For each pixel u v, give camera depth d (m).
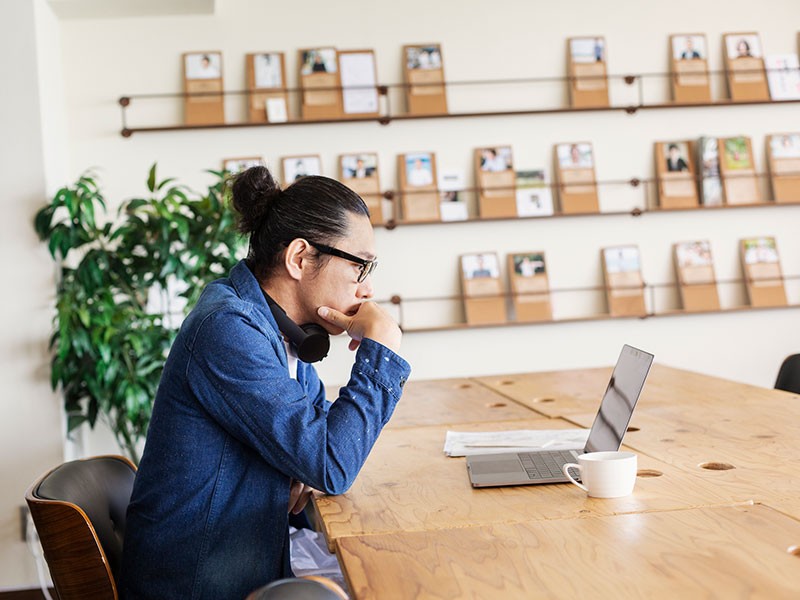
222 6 4.06
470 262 4.20
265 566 1.55
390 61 4.16
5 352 3.51
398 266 4.19
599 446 1.80
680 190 4.28
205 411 1.56
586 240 4.29
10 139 3.49
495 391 2.98
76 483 1.76
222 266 3.57
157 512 1.55
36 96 3.52
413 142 4.18
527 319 4.18
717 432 2.09
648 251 4.33
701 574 1.10
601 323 4.29
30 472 3.53
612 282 4.26
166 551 1.54
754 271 4.34
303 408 1.54
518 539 1.30
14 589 3.54
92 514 1.74
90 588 1.54
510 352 4.25
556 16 4.25
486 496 1.59
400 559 1.23
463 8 4.20
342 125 4.14
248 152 4.08
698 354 4.35
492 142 4.23
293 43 4.11
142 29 4.01
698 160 4.31
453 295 4.21
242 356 1.53
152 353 3.45
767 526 1.30
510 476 1.70
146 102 4.02
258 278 1.70
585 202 4.23
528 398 2.78
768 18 4.37
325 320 1.68
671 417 2.31
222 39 4.06
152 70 4.02
